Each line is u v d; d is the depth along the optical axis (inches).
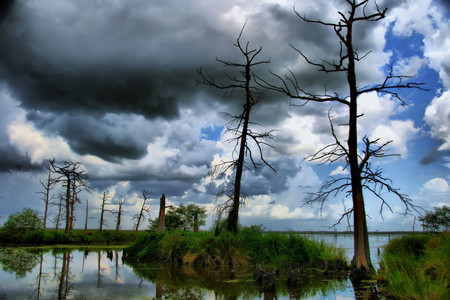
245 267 639.8
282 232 714.2
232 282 453.1
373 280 465.4
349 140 590.2
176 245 748.0
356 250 541.3
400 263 393.7
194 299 341.4
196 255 685.3
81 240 1745.8
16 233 1520.7
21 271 563.5
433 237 494.6
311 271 584.7
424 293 286.2
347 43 607.8
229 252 665.6
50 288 393.1
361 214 549.3
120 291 375.6
